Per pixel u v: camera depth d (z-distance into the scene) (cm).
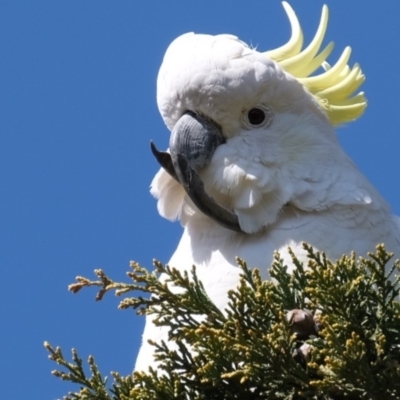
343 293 888
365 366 845
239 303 910
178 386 900
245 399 919
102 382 937
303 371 877
